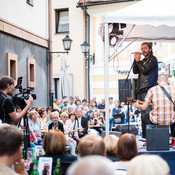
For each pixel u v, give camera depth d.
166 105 6.06
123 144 3.80
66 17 22.95
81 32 22.36
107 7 22.02
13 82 4.81
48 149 4.09
